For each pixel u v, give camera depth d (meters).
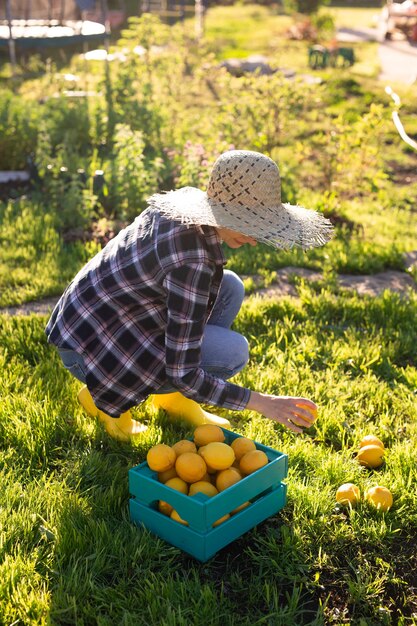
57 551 2.88
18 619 2.59
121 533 2.98
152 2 22.83
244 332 4.80
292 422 3.06
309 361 4.49
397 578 2.86
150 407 3.86
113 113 9.12
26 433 3.57
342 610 2.72
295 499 3.22
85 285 3.22
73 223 6.72
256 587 2.78
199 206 2.81
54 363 4.27
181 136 9.13
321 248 6.35
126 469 3.38
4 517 3.02
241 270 5.90
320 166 8.90
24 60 16.59
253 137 8.26
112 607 2.66
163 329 3.18
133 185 6.91
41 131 8.47
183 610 2.62
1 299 5.21
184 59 13.62
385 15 22.05
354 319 5.11
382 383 4.23
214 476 3.11
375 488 3.20
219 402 3.01
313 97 9.58
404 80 14.21
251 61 14.43
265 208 2.81
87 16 20.22
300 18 21.66
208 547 2.84
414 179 8.95
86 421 3.72
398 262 6.18
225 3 27.05
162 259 2.89
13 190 7.60
